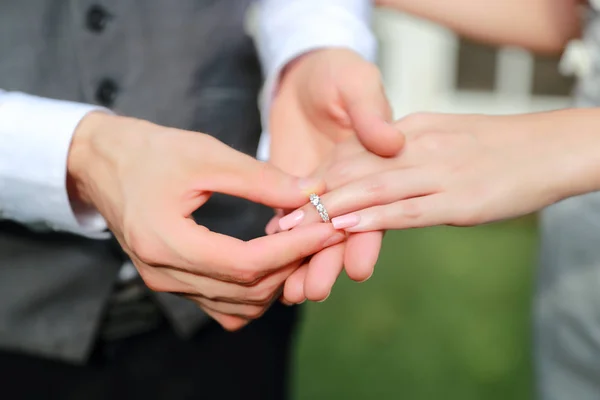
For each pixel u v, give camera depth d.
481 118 0.62
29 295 0.63
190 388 0.70
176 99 0.66
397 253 2.05
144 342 0.69
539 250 0.86
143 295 0.67
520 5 0.87
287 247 0.51
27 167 0.54
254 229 0.71
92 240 0.63
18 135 0.54
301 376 1.35
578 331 0.79
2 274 0.63
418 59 2.71
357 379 1.34
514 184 0.57
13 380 0.67
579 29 0.85
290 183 0.55
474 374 1.36
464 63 2.73
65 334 0.64
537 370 0.87
